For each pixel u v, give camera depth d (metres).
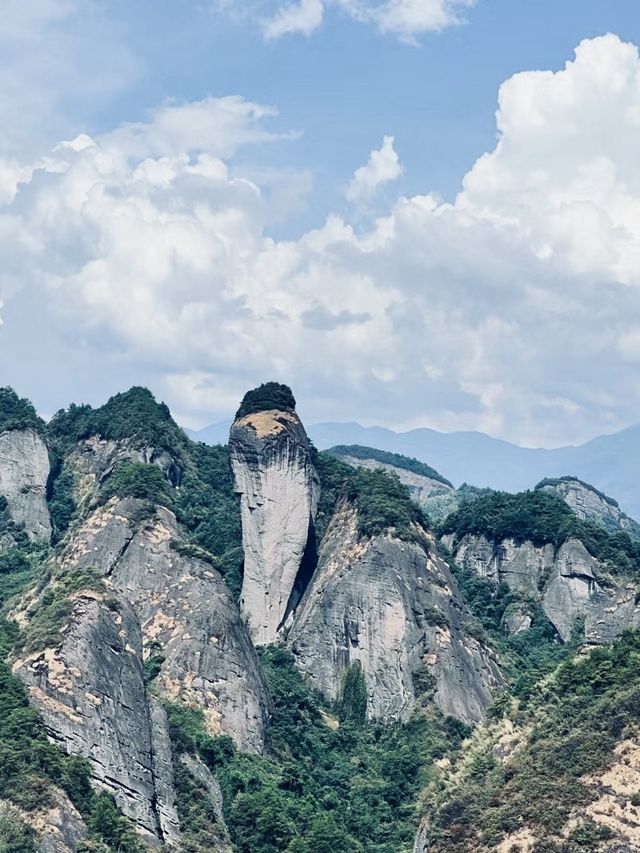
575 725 169.38
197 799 188.12
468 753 188.25
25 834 156.50
